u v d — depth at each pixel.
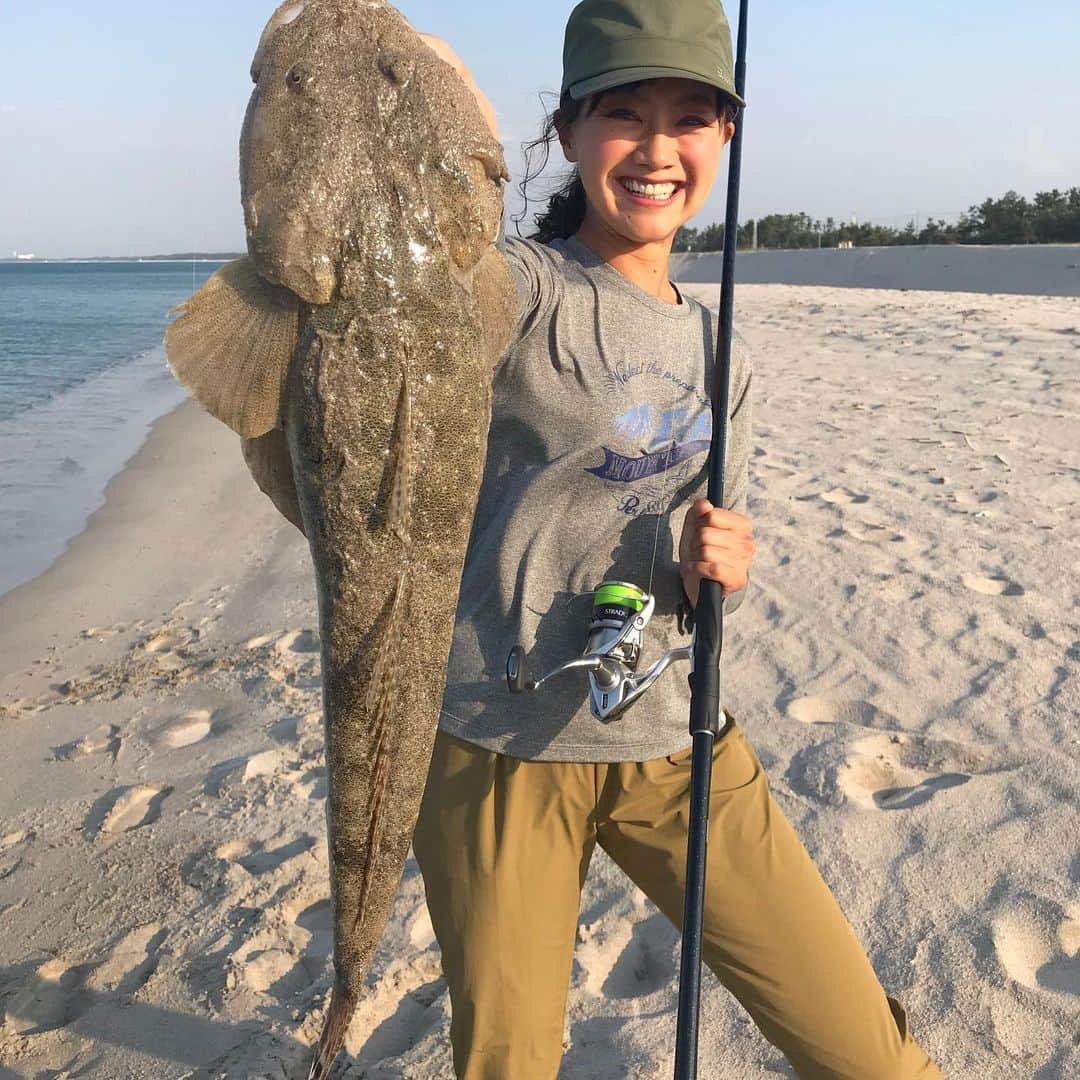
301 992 3.30
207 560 7.81
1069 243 58.16
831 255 50.66
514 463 2.17
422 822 2.17
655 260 2.23
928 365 13.57
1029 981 3.16
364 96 1.60
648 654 2.28
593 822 2.22
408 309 1.61
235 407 1.64
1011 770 4.11
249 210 1.60
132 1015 3.23
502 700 2.15
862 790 4.14
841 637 5.35
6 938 3.62
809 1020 2.10
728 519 2.13
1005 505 7.27
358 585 1.70
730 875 2.13
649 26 1.99
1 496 10.02
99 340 30.03
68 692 5.56
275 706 5.17
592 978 3.31
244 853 4.00
